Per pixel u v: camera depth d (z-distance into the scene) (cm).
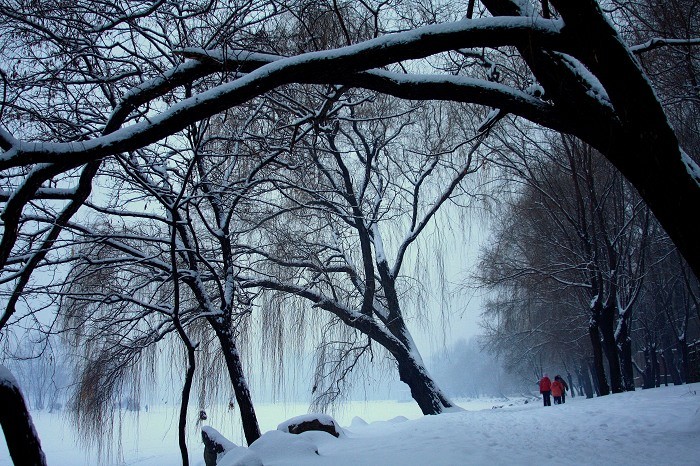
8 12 861
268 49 1043
